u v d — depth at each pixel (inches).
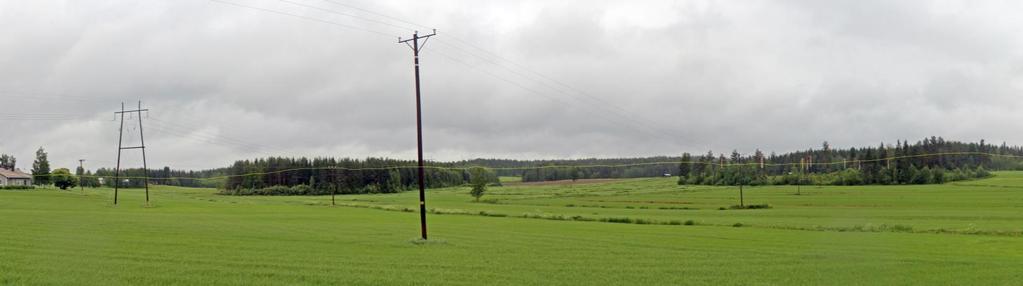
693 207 4820.4
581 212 4074.8
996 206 4338.1
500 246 1717.5
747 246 1801.2
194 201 5022.1
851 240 2046.0
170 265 1211.2
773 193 6574.8
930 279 1211.2
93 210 3312.0
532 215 3545.8
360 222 2711.6
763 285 1127.6
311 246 1609.3
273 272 1152.8
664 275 1218.6
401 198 7037.4
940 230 2517.2
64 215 2655.0
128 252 1390.3
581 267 1309.1
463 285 1071.0
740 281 1166.3
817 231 2491.4
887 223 2920.8
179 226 2160.4
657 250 1653.5
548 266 1316.4
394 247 1642.5
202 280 1057.5
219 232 1952.5
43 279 1021.8
